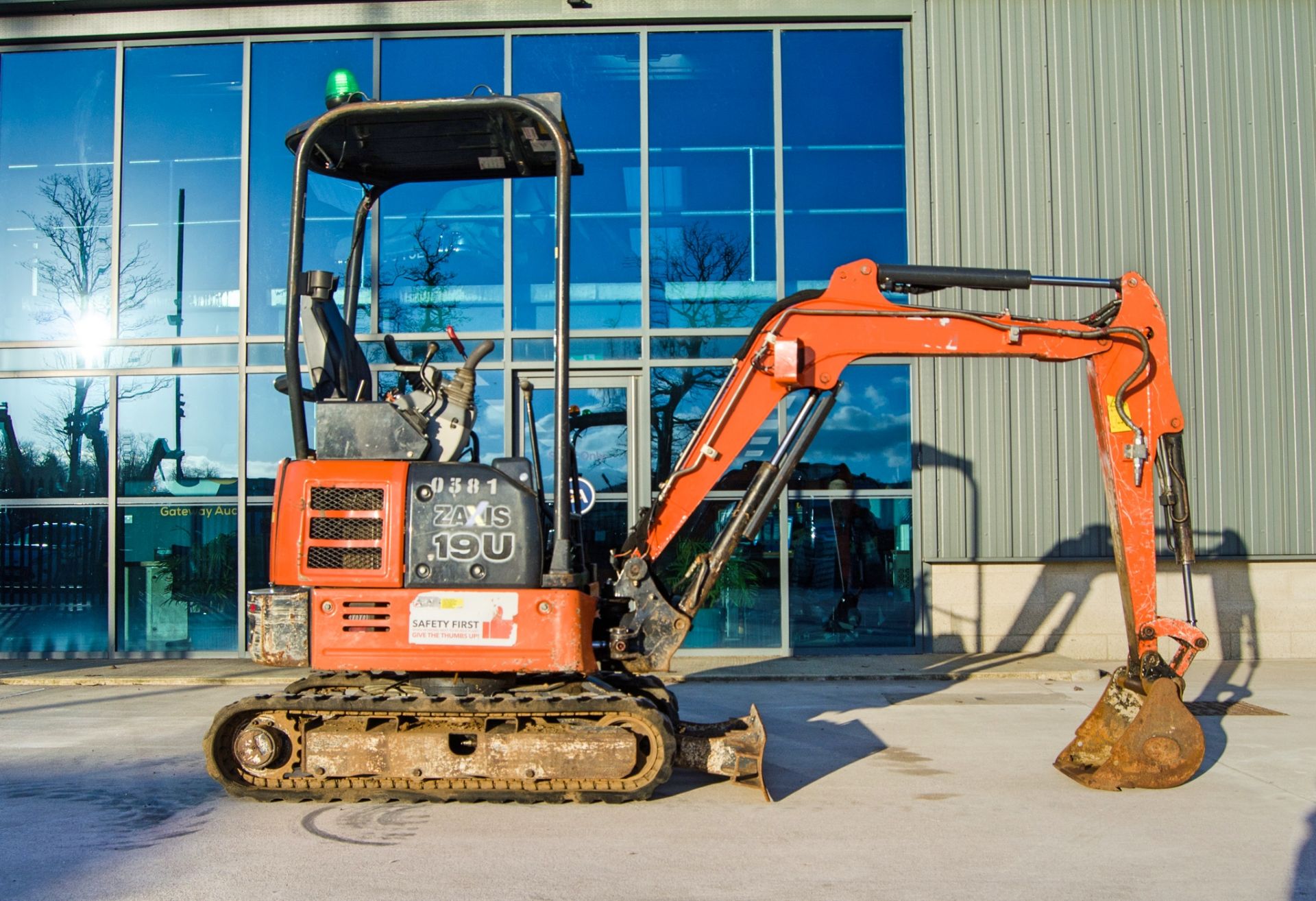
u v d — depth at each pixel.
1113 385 6.14
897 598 10.59
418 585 5.31
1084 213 10.74
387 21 10.86
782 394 6.11
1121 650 10.43
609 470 10.70
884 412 10.66
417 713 5.40
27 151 11.23
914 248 10.81
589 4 10.85
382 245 10.90
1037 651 10.47
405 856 4.59
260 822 5.12
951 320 6.09
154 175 11.13
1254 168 10.77
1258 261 10.72
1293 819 5.17
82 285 11.10
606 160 10.96
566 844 4.77
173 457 10.87
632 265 10.88
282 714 5.46
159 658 10.70
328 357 5.78
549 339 10.77
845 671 9.57
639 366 10.77
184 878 4.31
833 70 11.00
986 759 6.45
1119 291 6.19
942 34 10.83
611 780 5.33
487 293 10.84
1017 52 10.81
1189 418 10.61
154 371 10.91
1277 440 10.60
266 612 5.49
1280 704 8.18
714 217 10.92
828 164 10.96
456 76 11.01
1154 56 10.80
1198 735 5.65
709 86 11.00
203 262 11.05
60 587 10.84
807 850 4.68
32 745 6.93
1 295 11.19
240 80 11.11
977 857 4.59
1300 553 10.52
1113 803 5.46
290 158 11.02
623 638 5.73
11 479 10.95
